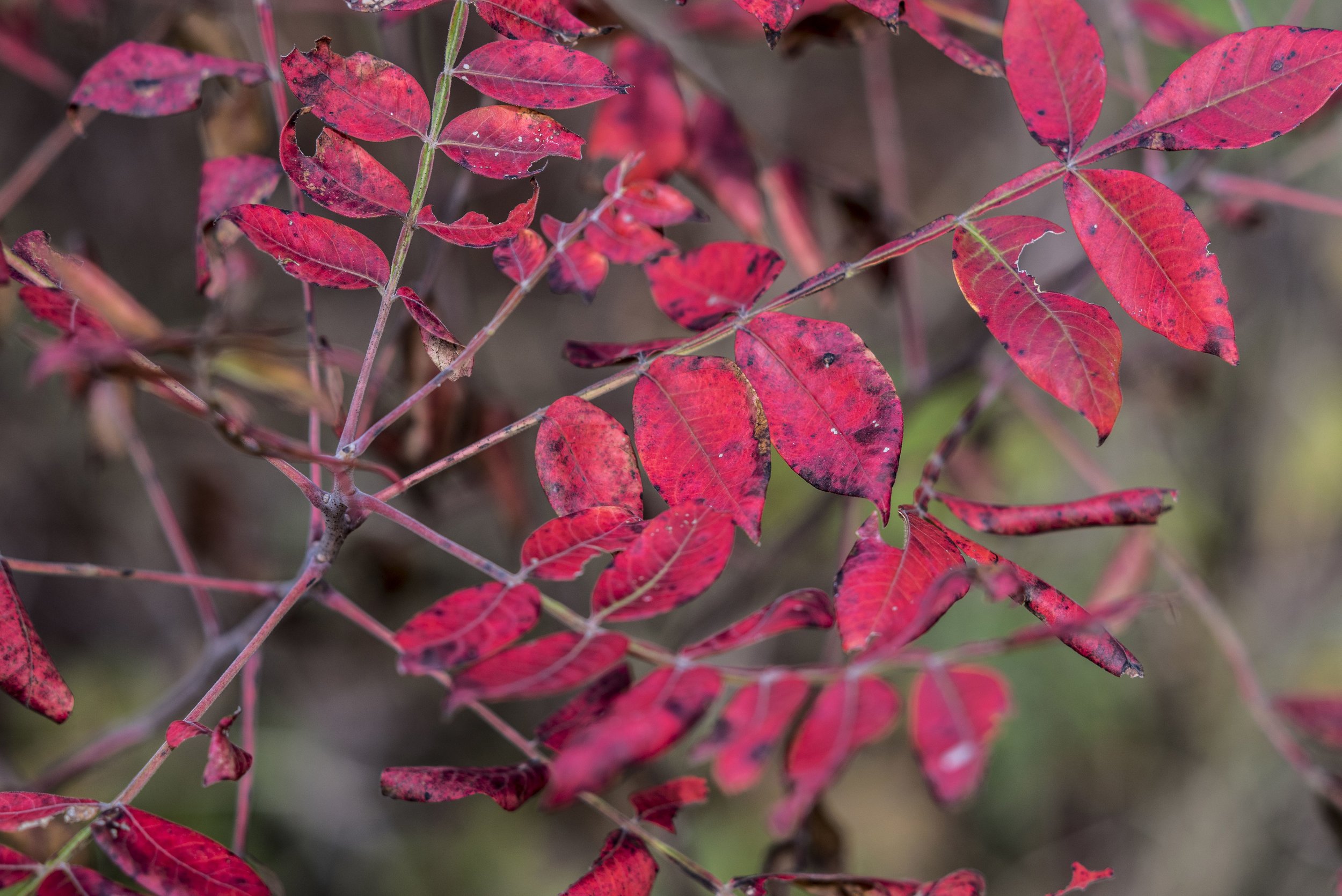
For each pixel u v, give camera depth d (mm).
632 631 1432
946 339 1906
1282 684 1736
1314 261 1646
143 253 1703
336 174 626
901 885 645
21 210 1656
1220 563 1769
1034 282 621
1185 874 1805
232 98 762
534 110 639
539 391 1869
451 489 965
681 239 1423
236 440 595
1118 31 854
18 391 1667
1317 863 1719
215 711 1106
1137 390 1336
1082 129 627
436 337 634
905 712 1851
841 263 633
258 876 618
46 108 1682
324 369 687
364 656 1650
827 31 745
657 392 631
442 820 1810
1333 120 881
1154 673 1815
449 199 897
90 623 1702
